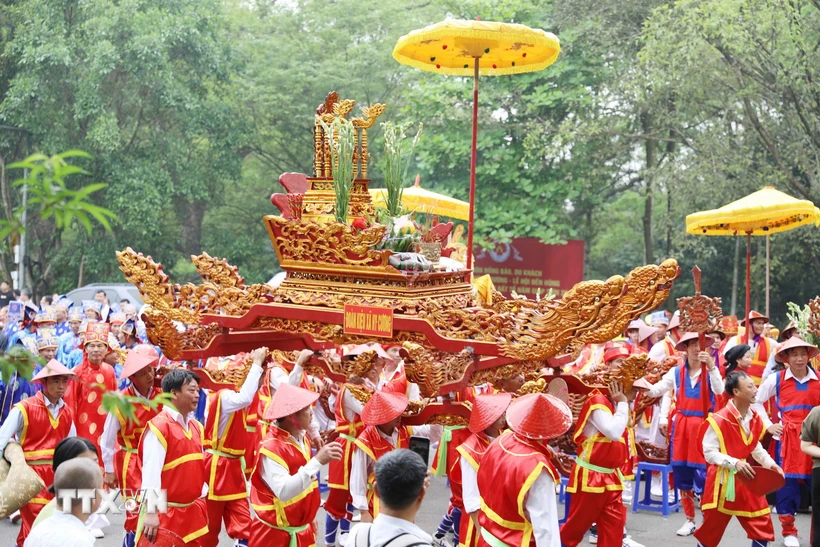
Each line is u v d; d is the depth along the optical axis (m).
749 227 10.91
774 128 19.38
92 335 9.56
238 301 7.20
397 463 4.27
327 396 9.09
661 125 20.89
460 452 6.13
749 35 16.59
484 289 7.77
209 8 24.45
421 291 6.66
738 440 7.36
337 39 26.16
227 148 25.34
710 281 24.12
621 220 28.42
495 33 7.16
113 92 23.36
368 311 6.62
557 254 20.30
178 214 27.33
